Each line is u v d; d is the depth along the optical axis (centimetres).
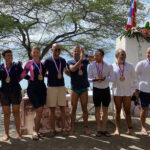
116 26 1116
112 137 387
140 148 338
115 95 389
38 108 377
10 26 897
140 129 441
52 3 1079
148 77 388
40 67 380
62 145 350
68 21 1051
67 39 1279
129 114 399
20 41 1178
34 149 336
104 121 399
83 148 337
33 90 375
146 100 392
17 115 385
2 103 375
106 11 1046
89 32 1219
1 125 505
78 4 1066
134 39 573
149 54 385
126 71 382
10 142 368
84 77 393
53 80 383
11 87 367
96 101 393
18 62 384
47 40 1298
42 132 420
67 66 401
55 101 386
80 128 455
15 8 1102
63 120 401
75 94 395
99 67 389
